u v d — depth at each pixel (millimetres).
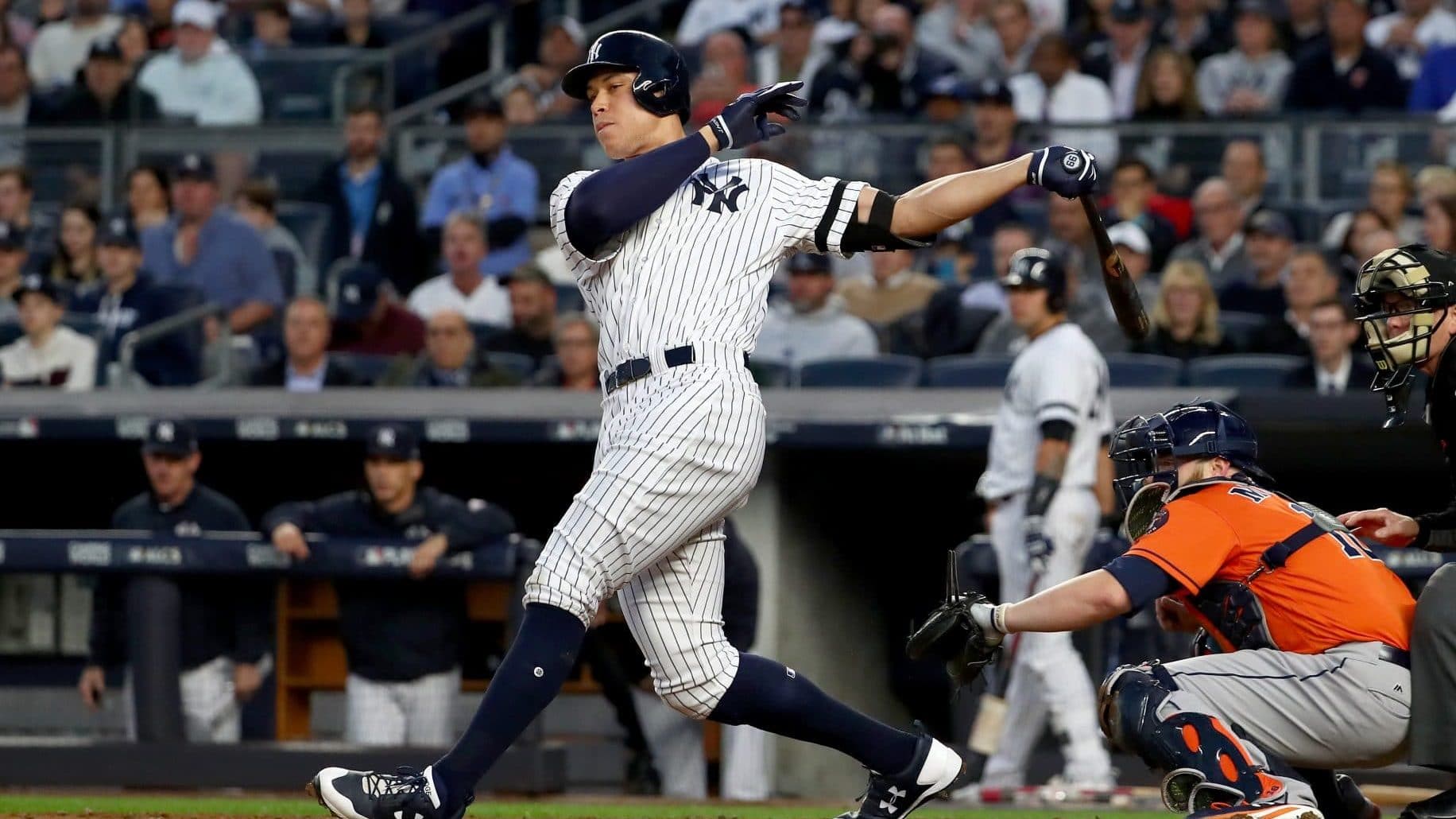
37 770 28516
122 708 28859
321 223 44438
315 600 28797
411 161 46500
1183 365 33500
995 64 48750
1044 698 26141
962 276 40844
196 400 32531
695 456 14555
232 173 47125
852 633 34875
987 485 26875
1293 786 14664
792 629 30953
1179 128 41438
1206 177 41344
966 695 30641
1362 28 43781
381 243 44219
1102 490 27500
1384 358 16312
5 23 55312
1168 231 40125
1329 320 32406
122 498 33375
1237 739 14641
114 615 28766
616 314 15133
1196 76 45562
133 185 44281
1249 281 37750
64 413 31484
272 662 28719
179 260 41844
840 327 36781
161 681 28531
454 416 30266
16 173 45938
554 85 50656
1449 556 26688
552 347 37656
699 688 15383
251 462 33562
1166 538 15094
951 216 14891
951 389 33656
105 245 39125
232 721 28672
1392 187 38062
